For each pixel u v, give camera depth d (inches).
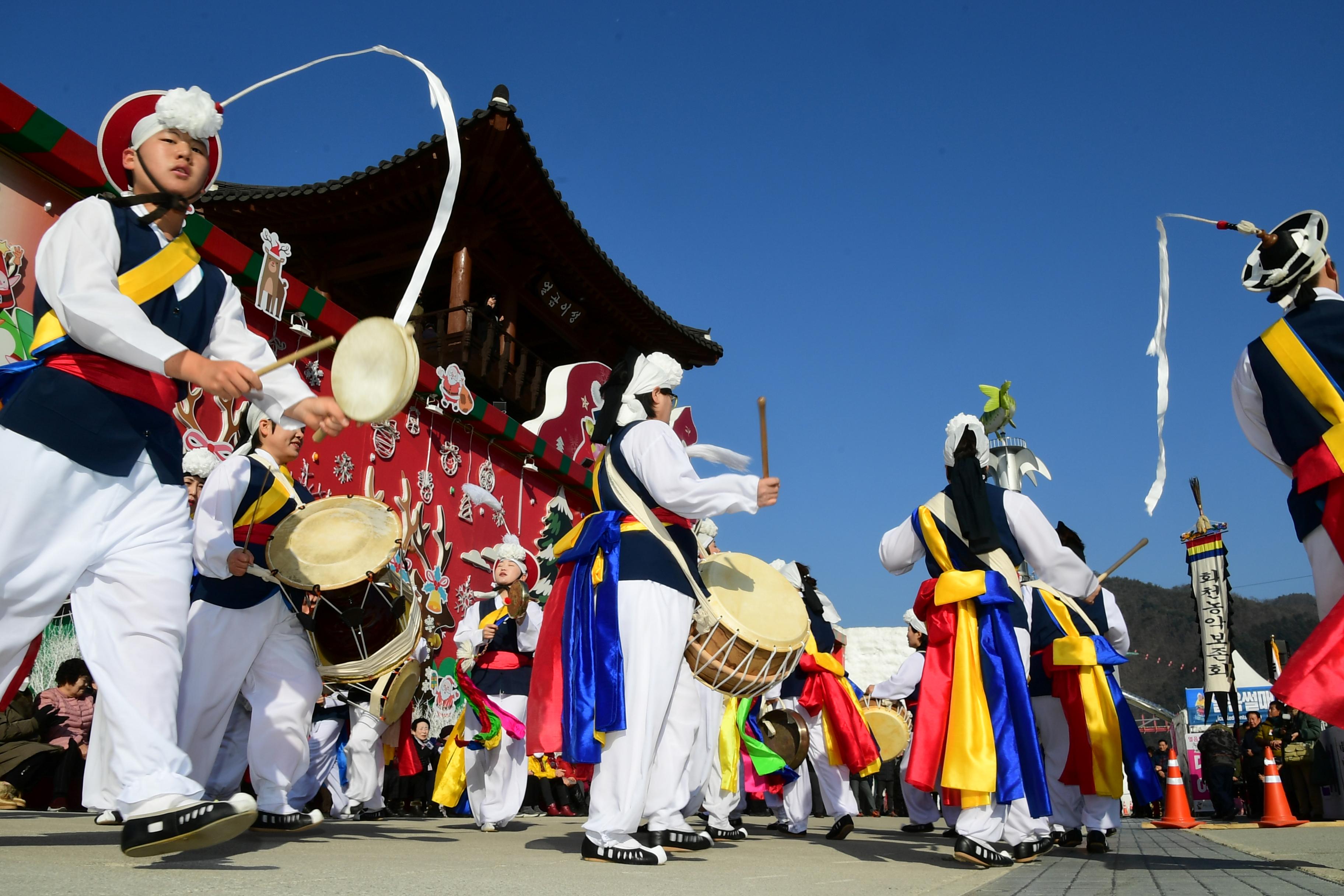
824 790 241.1
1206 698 682.8
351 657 162.7
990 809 150.5
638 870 121.9
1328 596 132.5
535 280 704.4
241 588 148.1
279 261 291.1
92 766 112.1
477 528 400.8
